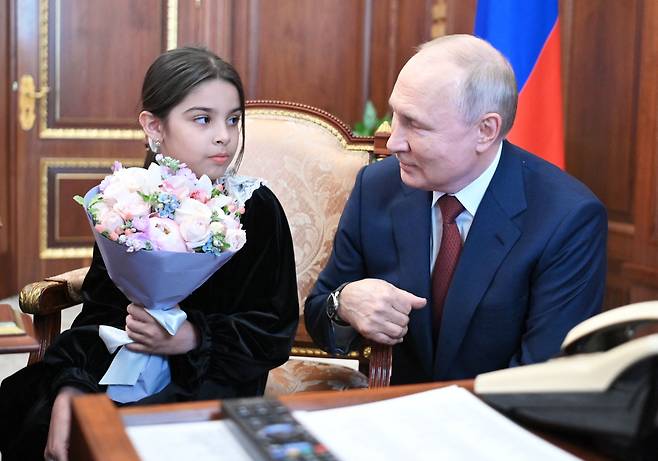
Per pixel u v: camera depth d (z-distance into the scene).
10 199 5.04
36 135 5.05
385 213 1.97
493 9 3.41
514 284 1.78
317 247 2.35
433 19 5.43
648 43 3.60
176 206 1.56
